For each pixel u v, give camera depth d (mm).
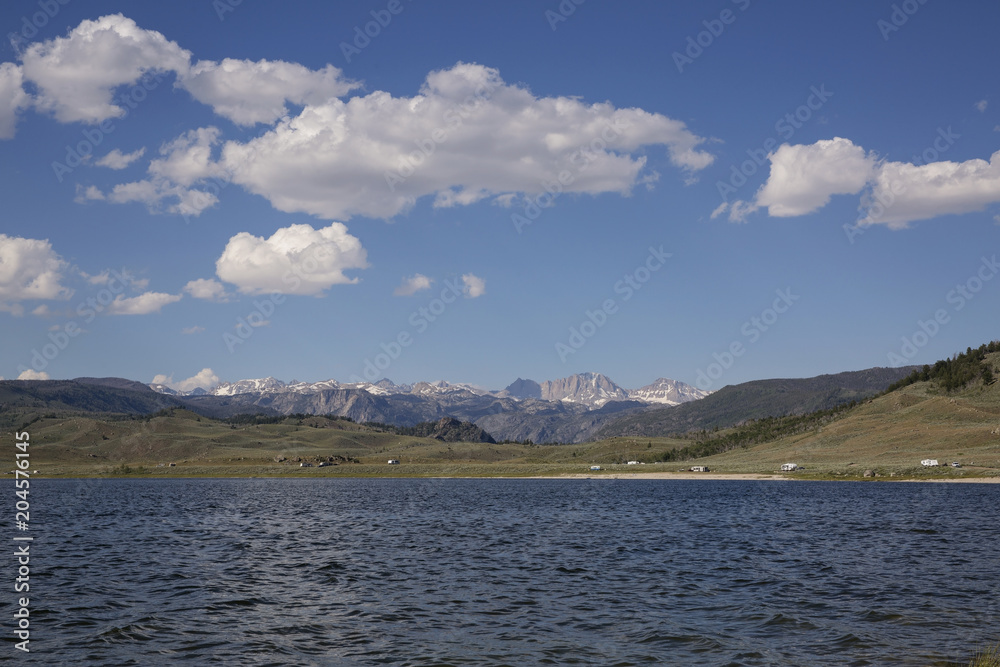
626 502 126375
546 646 30234
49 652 29484
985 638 30953
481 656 28859
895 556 55344
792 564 51625
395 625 33938
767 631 32406
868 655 28578
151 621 34812
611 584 44156
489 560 54688
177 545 65125
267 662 28172
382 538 70312
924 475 187375
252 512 106375
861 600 38781
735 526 80062
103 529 80125
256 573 48906
